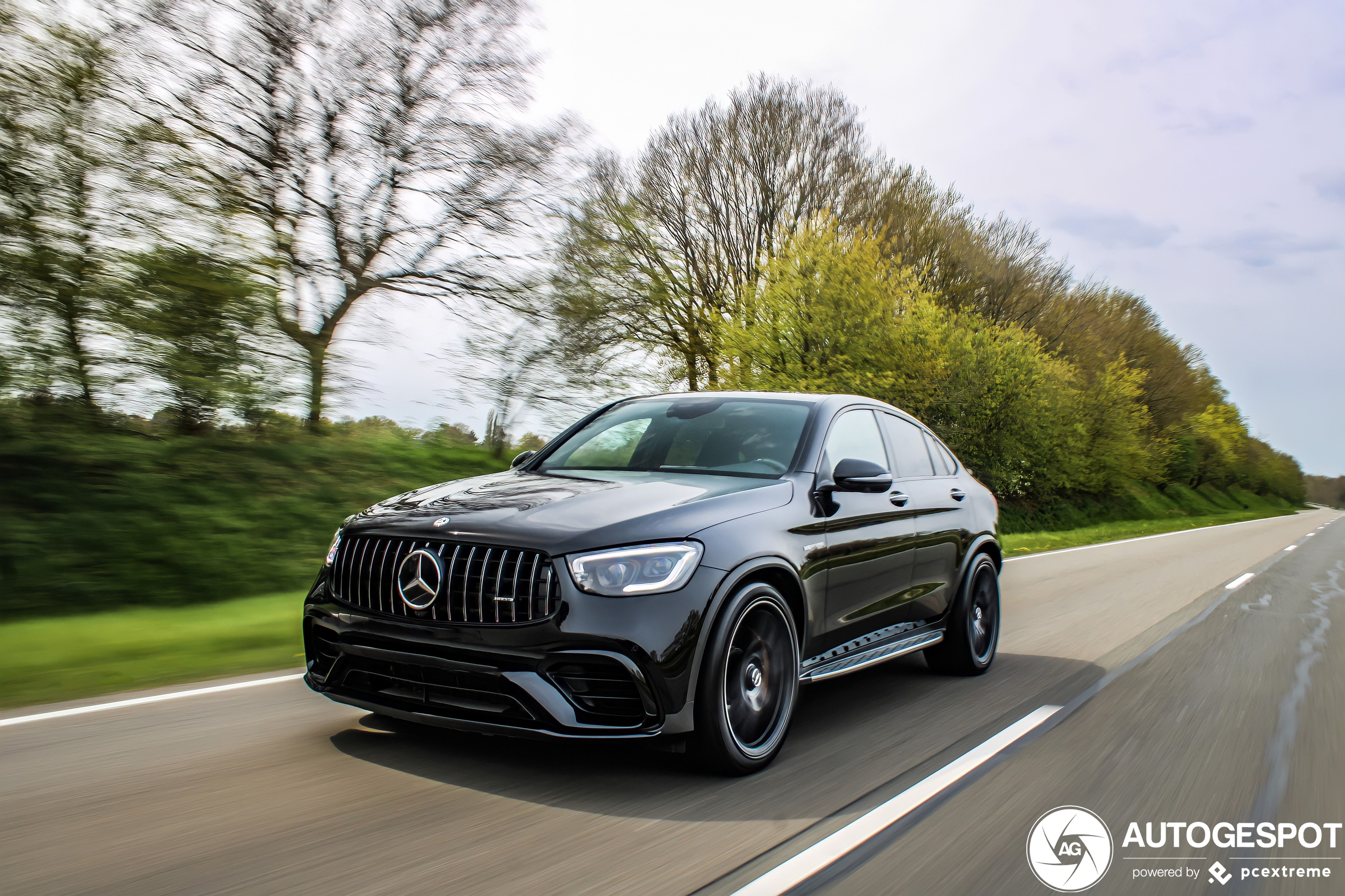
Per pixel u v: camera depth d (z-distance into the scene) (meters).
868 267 23.22
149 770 3.36
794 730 4.19
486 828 2.85
